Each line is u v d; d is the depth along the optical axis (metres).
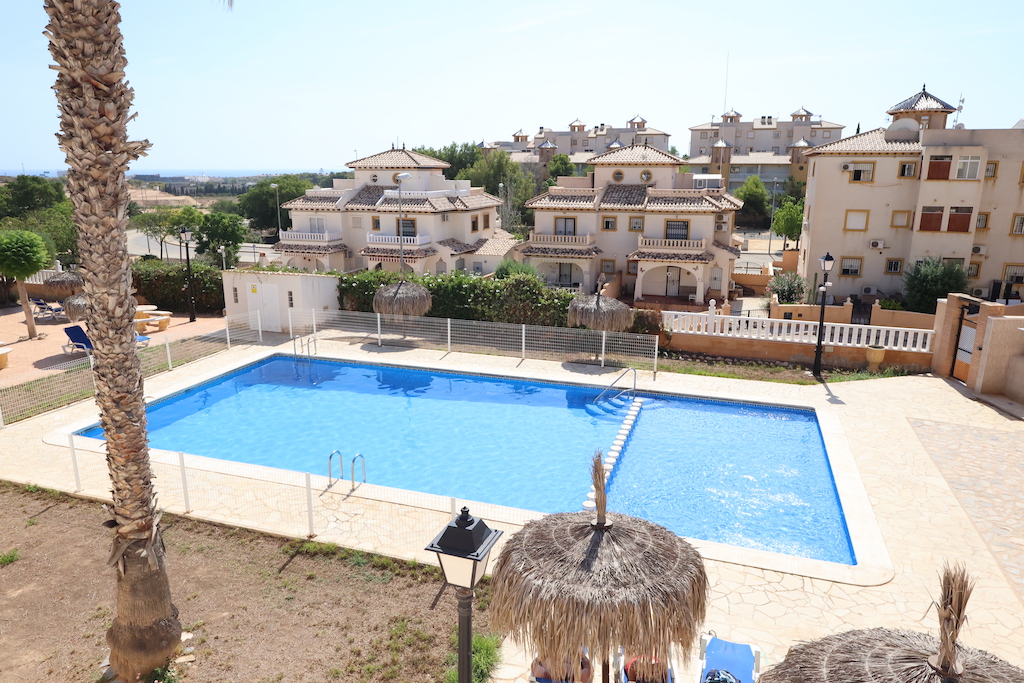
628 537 7.31
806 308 31.09
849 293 38.91
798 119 113.12
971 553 11.53
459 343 25.67
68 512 12.95
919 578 10.79
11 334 27.70
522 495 14.75
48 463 15.17
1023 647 9.10
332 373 23.72
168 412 19.91
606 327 23.16
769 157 105.44
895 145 37.31
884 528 12.36
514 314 26.91
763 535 12.90
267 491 13.81
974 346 20.17
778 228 67.19
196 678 8.53
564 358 24.38
